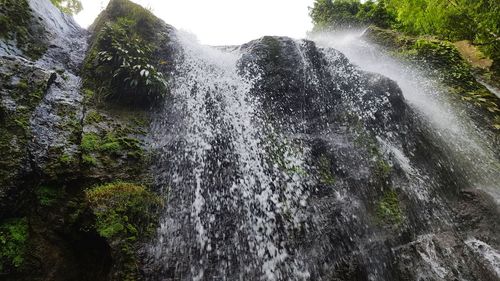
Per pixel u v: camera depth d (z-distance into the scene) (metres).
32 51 5.13
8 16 5.06
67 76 5.14
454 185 6.07
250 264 3.98
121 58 5.44
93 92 5.12
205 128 5.44
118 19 6.37
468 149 7.12
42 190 3.58
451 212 5.51
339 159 5.51
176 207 4.18
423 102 8.20
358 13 14.42
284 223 4.46
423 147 6.46
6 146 3.48
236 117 5.88
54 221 3.53
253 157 5.24
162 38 6.66
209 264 3.83
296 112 6.37
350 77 7.20
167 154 4.77
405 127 6.56
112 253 3.39
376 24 13.86
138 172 4.36
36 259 3.33
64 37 6.12
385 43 10.55
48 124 4.03
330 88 7.09
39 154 3.67
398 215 4.94
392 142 6.19
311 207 4.72
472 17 8.89
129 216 3.74
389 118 6.45
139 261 3.48
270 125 5.95
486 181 6.57
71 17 7.02
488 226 5.19
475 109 7.99
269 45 7.24
